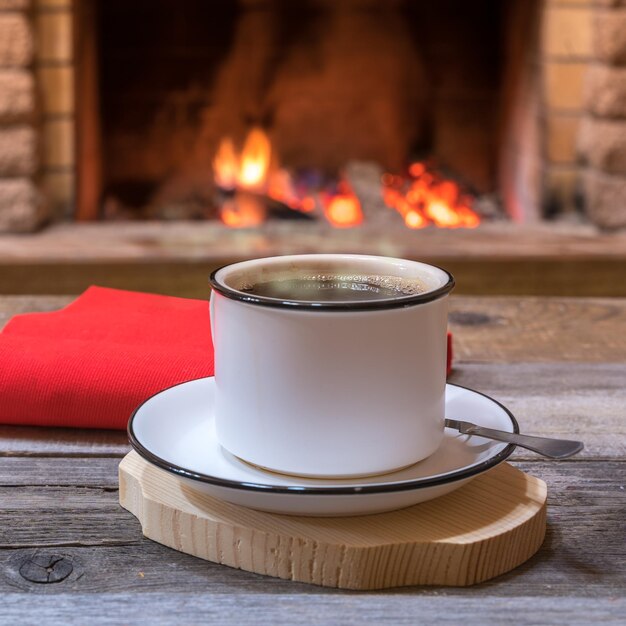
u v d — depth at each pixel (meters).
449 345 0.87
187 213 2.91
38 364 0.77
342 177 2.97
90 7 2.75
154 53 2.99
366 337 0.63
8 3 2.26
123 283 2.22
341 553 0.62
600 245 2.27
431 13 3.02
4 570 0.64
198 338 0.86
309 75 3.05
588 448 0.76
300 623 0.60
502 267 2.23
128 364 0.77
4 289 2.21
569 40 2.44
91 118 2.78
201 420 0.70
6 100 2.30
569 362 0.91
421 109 3.08
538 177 2.59
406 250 2.24
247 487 0.61
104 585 0.63
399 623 0.60
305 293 0.67
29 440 0.76
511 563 0.64
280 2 3.00
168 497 0.66
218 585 0.63
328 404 0.64
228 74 3.03
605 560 0.65
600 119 2.37
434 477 0.62
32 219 2.38
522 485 0.67
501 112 3.00
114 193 3.03
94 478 0.72
